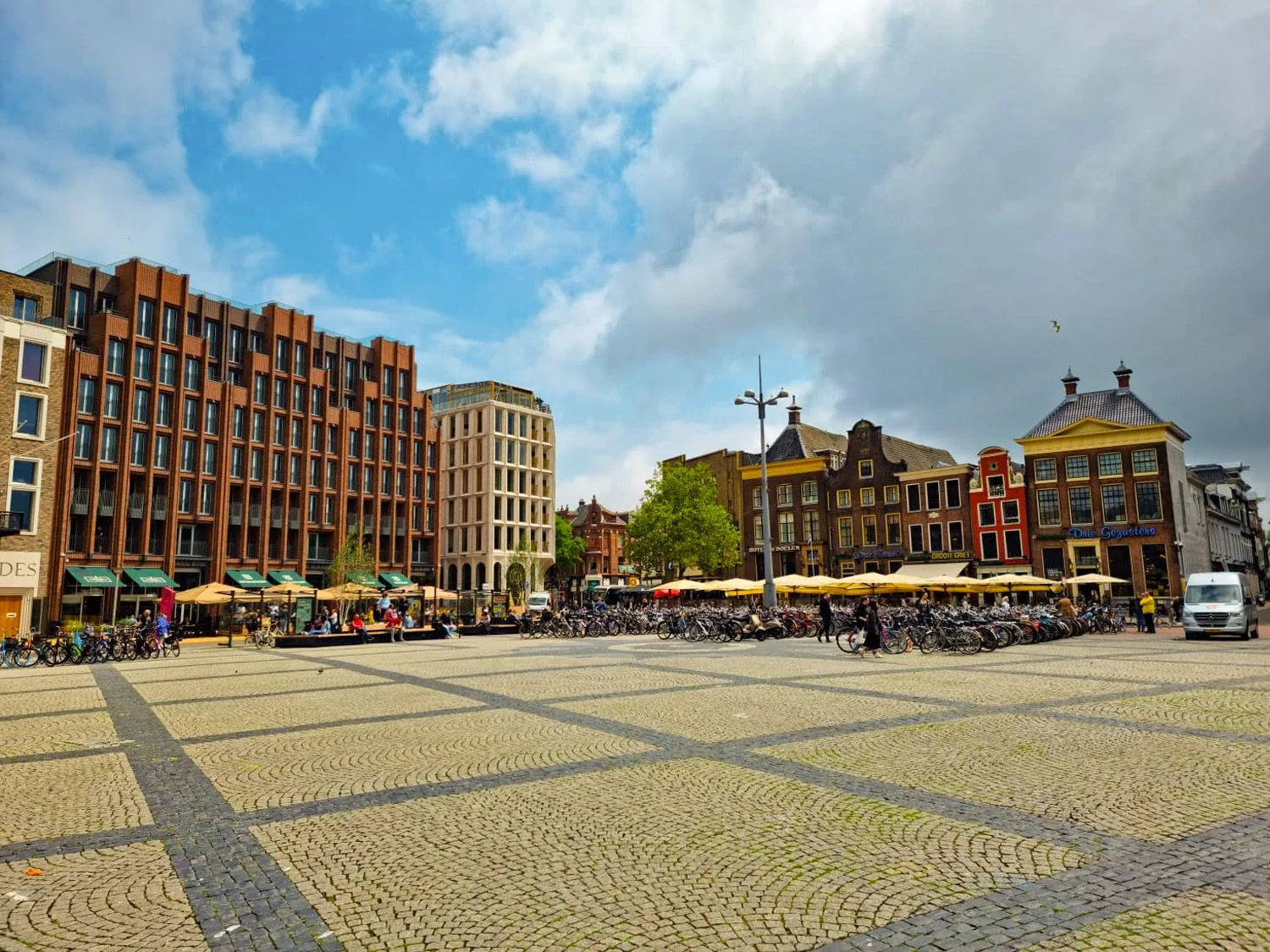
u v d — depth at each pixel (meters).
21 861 6.40
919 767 9.02
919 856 6.15
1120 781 8.25
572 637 37.72
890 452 62.97
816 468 64.62
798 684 16.55
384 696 16.05
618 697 15.02
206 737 11.84
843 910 5.20
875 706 13.40
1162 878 5.64
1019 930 4.85
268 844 6.77
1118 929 4.84
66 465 49.75
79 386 51.31
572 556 103.25
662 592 44.12
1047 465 53.62
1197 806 7.35
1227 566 64.88
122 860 6.43
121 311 55.03
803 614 34.16
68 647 27.30
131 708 15.11
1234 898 5.27
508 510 89.00
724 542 61.75
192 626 50.34
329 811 7.75
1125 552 50.41
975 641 24.03
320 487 65.50
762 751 9.96
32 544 43.38
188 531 57.06
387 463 71.75
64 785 8.94
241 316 62.28
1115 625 35.50
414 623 44.72
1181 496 52.56
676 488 62.72
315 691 17.22
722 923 5.04
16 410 43.41
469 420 90.12
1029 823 6.91
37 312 47.59
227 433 59.09
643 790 8.27
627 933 4.92
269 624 41.94
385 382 72.62
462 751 10.37
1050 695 14.38
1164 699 13.72
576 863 6.17
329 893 5.66
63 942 4.93
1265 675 17.05
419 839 6.83
